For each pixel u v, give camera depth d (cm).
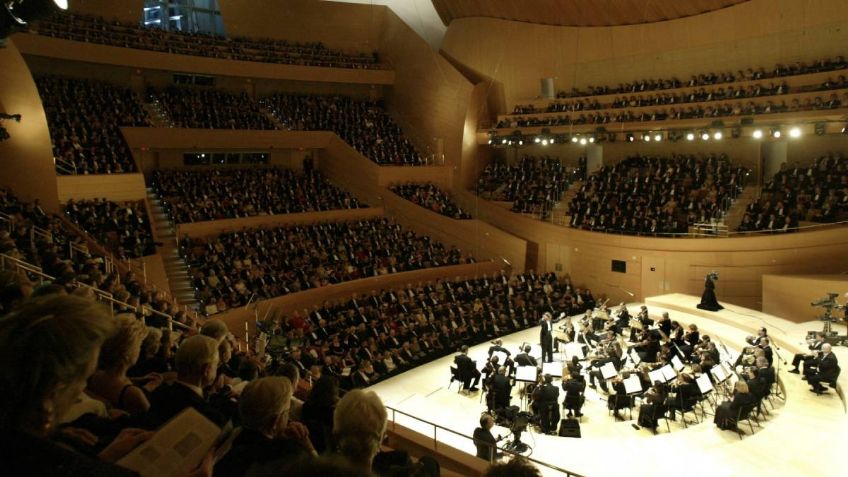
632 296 2923
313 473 135
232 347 941
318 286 2659
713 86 3053
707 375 1502
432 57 3934
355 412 301
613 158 3531
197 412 280
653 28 3328
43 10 743
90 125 2998
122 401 385
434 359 2166
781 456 1253
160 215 2930
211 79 3894
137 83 3650
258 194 3269
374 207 3534
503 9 3738
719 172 2962
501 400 1544
